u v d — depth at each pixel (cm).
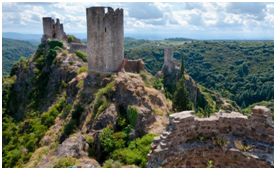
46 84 4088
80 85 2877
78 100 2589
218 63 12775
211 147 916
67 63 3856
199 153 912
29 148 2300
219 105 7844
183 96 3020
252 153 858
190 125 930
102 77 2678
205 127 949
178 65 8844
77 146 1347
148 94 2261
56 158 1247
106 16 2633
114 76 2555
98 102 2098
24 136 2636
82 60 4100
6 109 4350
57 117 2712
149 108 2002
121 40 2812
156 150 874
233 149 891
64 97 3109
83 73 3206
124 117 1873
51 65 4206
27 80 4512
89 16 2712
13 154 2233
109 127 1733
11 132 3108
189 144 920
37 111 3572
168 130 920
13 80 4903
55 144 2047
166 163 869
